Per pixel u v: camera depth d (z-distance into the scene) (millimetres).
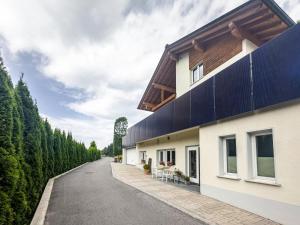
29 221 6082
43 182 10477
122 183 12641
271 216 5434
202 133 8836
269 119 5676
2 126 4859
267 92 5605
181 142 12898
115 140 67375
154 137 15258
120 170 21234
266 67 5703
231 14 8836
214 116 7879
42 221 5742
